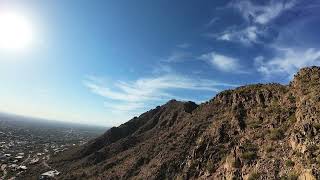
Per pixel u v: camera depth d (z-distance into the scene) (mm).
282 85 67562
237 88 79875
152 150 81250
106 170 87750
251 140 53312
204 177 53438
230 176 45938
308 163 35531
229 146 58188
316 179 32469
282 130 49688
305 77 58500
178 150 69125
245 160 47094
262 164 43500
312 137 39688
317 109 44188
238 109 67688
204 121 75750
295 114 50438
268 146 47406
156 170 65875
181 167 62812
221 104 78500
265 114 59375
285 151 43344
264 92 67188
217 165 54875
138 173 73250
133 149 95812
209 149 60062
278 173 39938
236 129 61656
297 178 35875
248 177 42469
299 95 54969
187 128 78875
